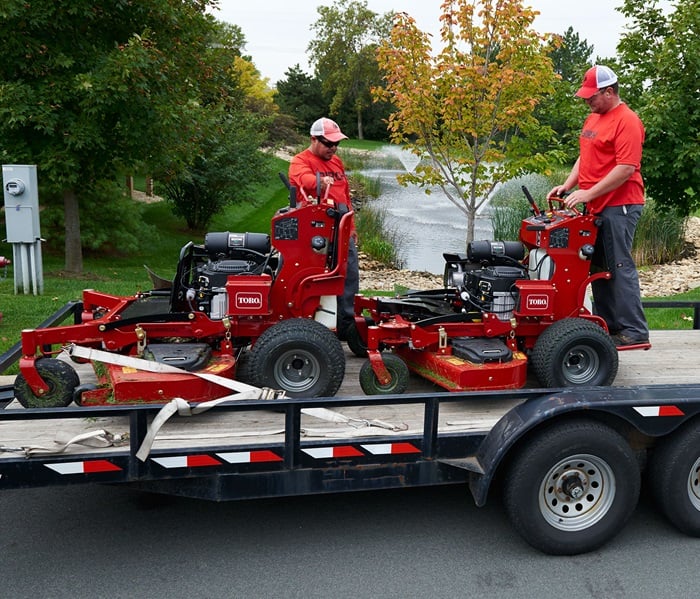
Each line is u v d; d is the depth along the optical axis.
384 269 12.78
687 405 3.39
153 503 3.96
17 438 3.36
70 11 9.72
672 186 9.84
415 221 17.88
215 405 3.08
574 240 4.22
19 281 9.45
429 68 8.93
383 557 3.40
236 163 17.52
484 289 4.21
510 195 17.17
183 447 3.17
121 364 3.56
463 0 8.55
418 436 3.32
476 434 3.39
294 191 4.01
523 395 3.37
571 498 3.42
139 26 10.98
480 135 9.26
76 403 3.55
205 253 4.39
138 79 10.01
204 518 3.79
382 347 4.60
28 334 3.63
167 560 3.36
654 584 3.20
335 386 3.78
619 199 4.40
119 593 3.08
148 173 12.45
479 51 8.91
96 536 3.58
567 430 3.31
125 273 12.34
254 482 3.19
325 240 3.96
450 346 4.14
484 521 3.78
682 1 9.35
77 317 4.97
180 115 11.40
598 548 3.48
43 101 9.91
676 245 14.21
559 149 9.81
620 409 3.32
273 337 3.70
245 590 3.11
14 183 9.09
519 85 8.69
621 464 3.38
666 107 8.77
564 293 4.27
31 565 3.30
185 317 3.94
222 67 12.92
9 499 3.97
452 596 3.08
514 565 3.35
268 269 4.21
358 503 3.98
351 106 54.72
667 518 3.65
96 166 11.05
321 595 3.08
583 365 4.11
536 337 4.27
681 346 5.25
